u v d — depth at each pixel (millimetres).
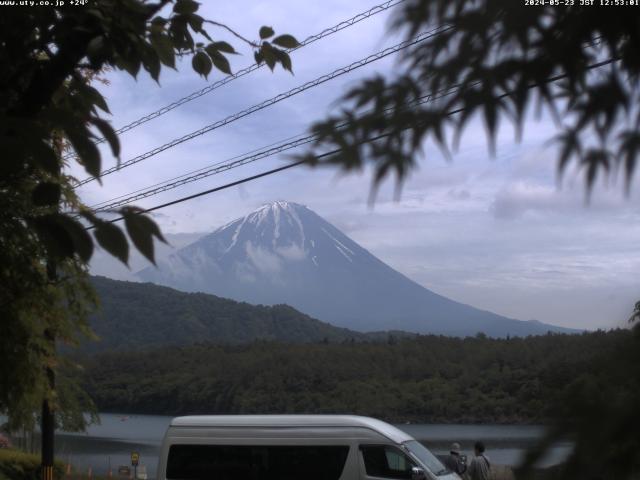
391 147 1331
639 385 1007
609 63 1300
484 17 1327
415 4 1347
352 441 11430
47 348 8375
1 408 8297
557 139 1278
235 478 11641
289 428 11734
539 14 1308
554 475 1013
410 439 11719
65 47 3436
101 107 4062
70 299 8898
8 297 6160
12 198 4301
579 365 1077
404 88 1360
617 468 979
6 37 3404
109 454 36125
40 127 2369
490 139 1318
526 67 1308
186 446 11977
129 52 3590
